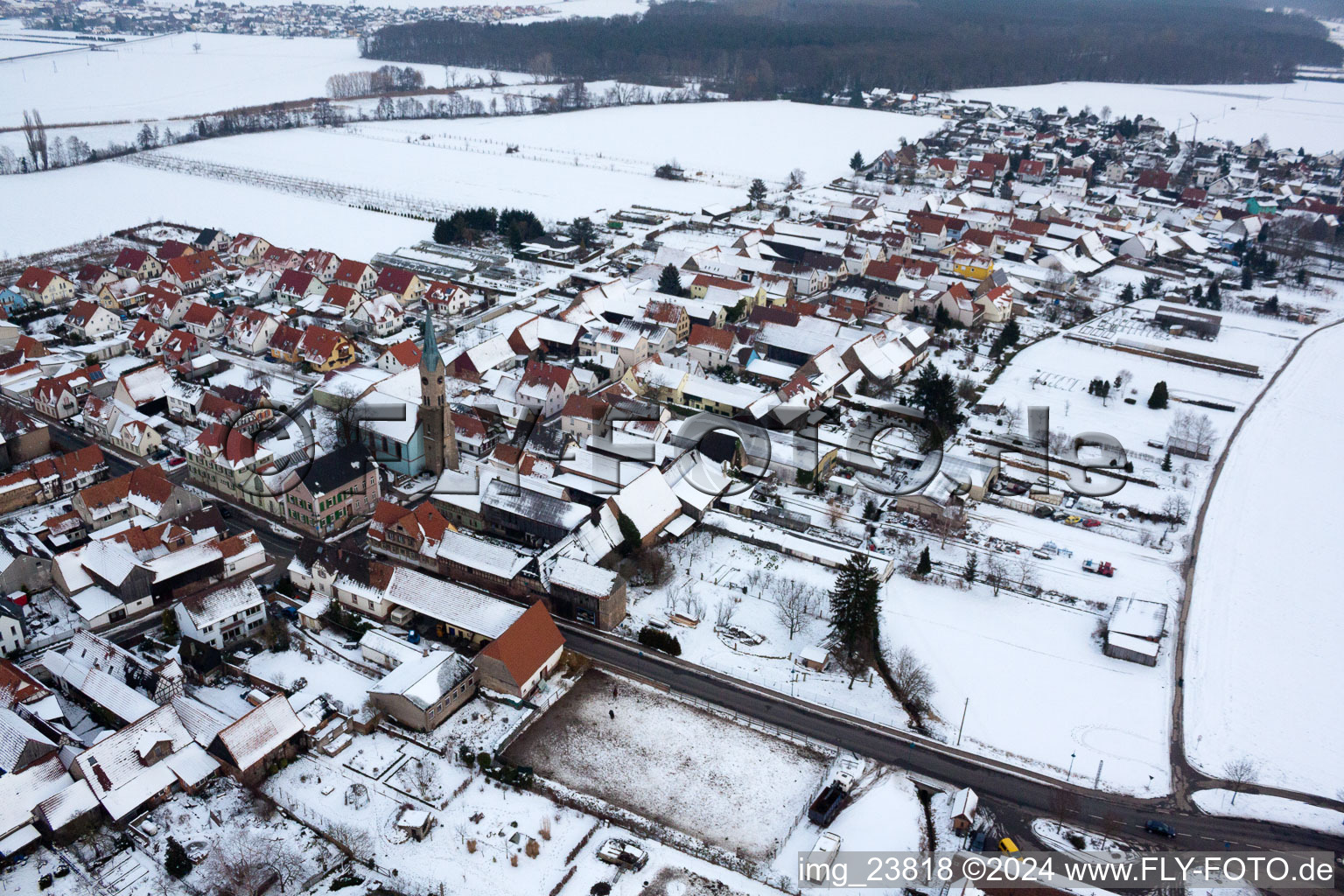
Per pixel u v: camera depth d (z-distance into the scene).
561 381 176.38
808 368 190.38
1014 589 137.00
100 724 106.00
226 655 116.50
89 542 129.75
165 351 193.75
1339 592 138.62
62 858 89.31
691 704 113.31
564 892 87.25
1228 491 165.00
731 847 93.69
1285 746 109.75
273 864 88.38
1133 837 95.88
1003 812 98.62
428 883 87.50
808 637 125.94
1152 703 116.00
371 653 116.75
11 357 183.88
